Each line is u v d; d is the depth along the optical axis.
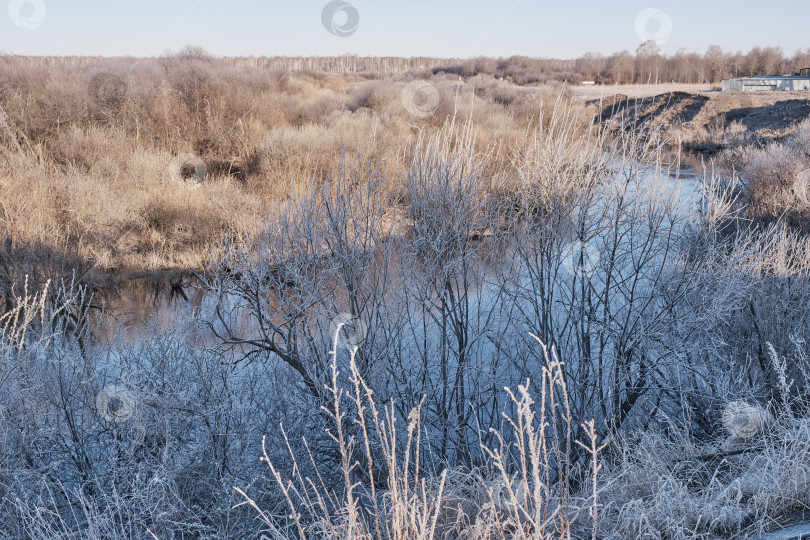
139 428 4.38
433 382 4.99
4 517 3.80
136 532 3.84
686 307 5.12
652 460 3.82
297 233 4.74
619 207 4.89
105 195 12.65
